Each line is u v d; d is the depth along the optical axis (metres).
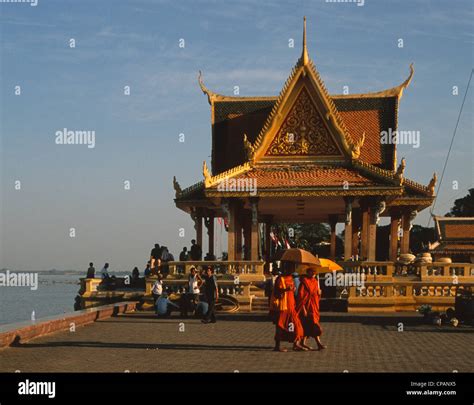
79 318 31.61
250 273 45.22
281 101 52.16
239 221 55.91
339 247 94.38
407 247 58.47
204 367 18.81
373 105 58.09
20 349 22.78
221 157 58.62
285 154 52.25
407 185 57.88
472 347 23.72
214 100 59.78
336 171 51.09
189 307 37.75
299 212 62.25
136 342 25.05
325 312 41.44
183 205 58.41
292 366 19.03
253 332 29.23
